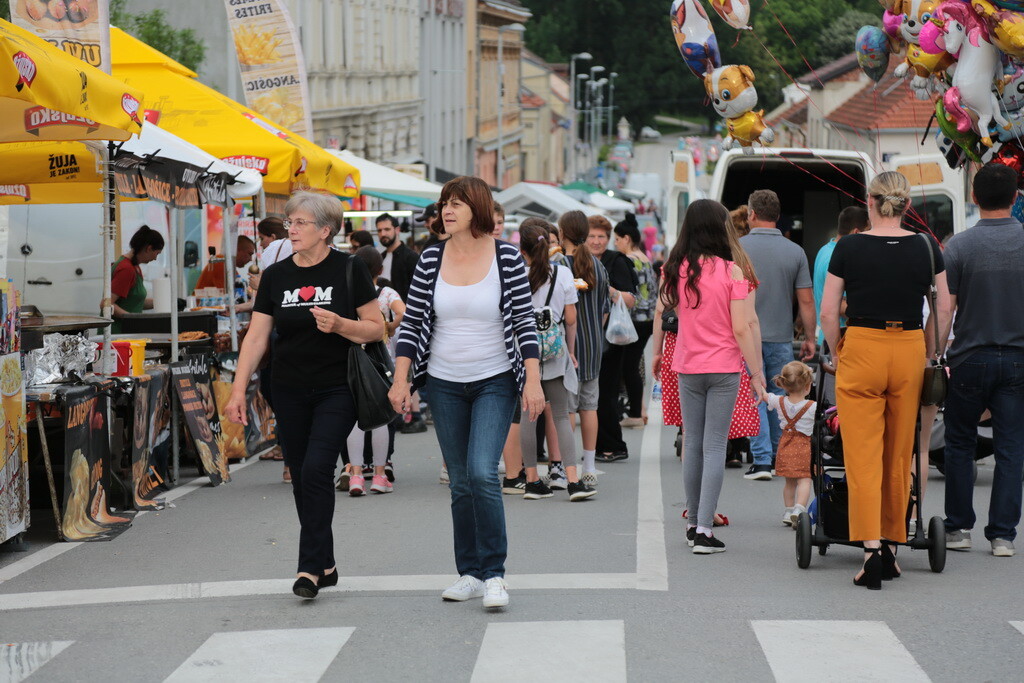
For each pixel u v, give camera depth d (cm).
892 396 916
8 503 1022
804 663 721
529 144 11838
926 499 1293
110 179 1251
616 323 1530
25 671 721
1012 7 1236
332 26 5209
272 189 1997
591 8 13225
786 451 1130
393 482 1421
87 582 943
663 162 13475
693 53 1692
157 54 1881
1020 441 1016
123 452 1312
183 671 714
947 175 2022
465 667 717
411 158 6644
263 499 1316
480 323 838
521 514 1206
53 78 991
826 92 5841
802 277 1470
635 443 1744
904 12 1398
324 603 862
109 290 1251
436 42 7525
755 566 980
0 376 1010
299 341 859
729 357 1026
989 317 1002
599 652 740
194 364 1458
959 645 759
